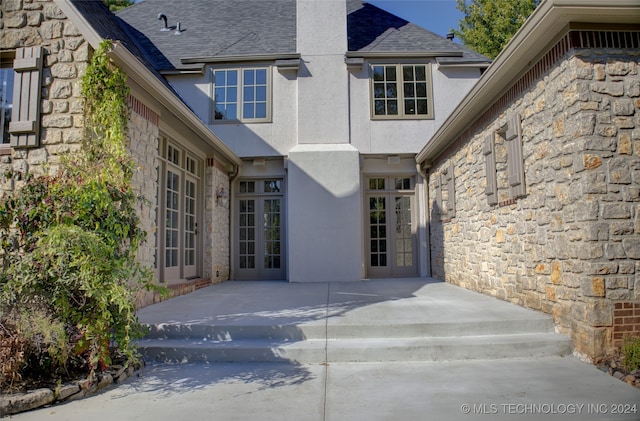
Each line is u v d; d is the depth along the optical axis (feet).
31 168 16.11
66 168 13.15
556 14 12.91
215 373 12.66
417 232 34.60
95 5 23.24
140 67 16.84
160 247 22.62
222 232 32.96
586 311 12.98
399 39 35.78
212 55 34.32
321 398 10.52
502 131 19.69
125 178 13.71
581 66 13.33
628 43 13.46
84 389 10.82
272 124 33.83
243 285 29.48
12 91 17.04
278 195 35.22
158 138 22.12
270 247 35.14
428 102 33.88
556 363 12.98
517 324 14.84
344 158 32.58
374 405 10.01
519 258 17.75
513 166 17.74
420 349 13.55
